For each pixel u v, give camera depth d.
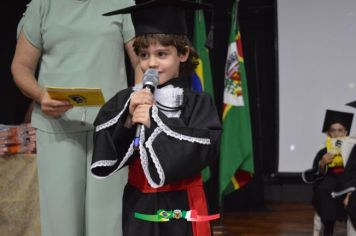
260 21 6.05
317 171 4.41
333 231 4.53
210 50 5.70
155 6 1.55
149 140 1.41
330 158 4.23
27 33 1.85
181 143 1.41
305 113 5.95
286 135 5.99
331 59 5.91
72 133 1.83
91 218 1.83
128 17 1.91
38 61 1.93
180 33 1.60
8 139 2.10
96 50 1.83
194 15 5.17
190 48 1.65
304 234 4.64
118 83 1.88
